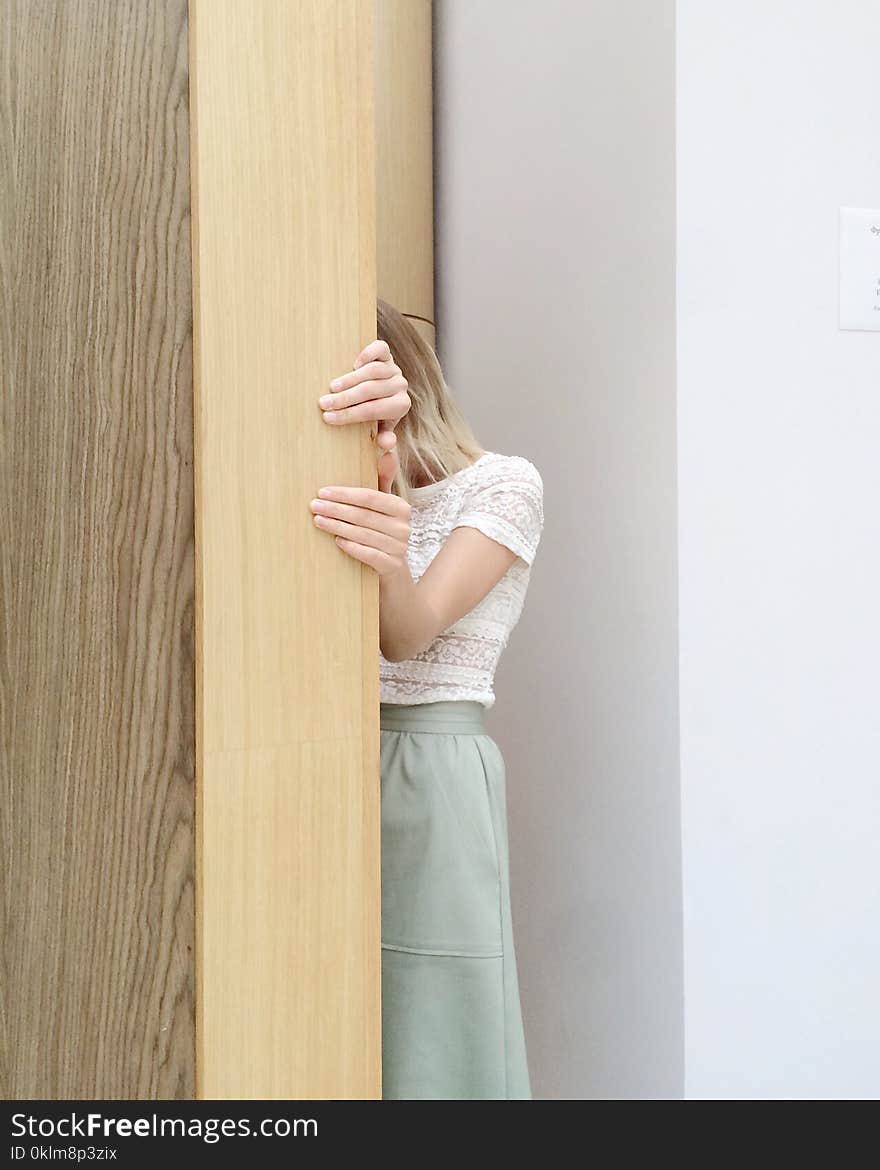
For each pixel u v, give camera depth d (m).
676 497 1.87
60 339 1.08
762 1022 1.91
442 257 2.76
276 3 1.17
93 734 1.10
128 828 1.11
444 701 1.71
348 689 1.24
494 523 1.70
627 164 1.99
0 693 1.06
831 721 1.96
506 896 1.70
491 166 2.50
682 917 1.86
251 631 1.15
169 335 1.12
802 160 1.93
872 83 1.97
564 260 2.21
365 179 1.25
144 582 1.11
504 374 2.45
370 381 1.25
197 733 1.12
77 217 1.09
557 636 2.25
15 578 1.07
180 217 1.12
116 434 1.10
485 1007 1.63
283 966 1.18
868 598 1.99
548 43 2.26
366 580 1.26
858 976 1.97
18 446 1.07
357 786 1.25
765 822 1.92
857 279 1.96
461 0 2.64
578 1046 2.18
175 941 1.12
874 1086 1.98
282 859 1.18
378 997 1.25
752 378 1.91
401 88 2.60
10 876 1.06
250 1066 1.15
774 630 1.92
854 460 1.98
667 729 1.89
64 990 1.08
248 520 1.15
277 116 1.18
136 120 1.11
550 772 2.28
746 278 1.90
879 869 1.99
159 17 1.11
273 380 1.17
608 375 2.06
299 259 1.20
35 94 1.08
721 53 1.87
